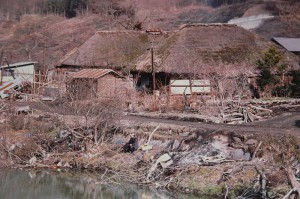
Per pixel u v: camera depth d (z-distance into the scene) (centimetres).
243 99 3291
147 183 2097
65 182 2234
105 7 7219
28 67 4716
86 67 4266
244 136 2122
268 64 3631
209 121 2628
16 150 2553
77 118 2575
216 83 3272
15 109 3134
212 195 1905
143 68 3731
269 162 1950
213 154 2106
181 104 3094
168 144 2308
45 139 2605
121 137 2497
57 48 7006
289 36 6462
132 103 3159
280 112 2919
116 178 2188
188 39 3834
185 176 2038
